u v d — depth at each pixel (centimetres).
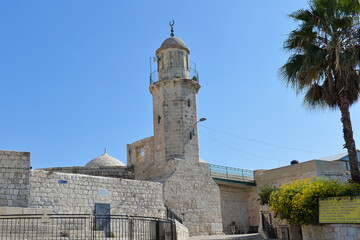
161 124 3750
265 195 3575
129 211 2878
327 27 2106
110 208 2767
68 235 1852
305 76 2142
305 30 2156
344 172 3603
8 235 1691
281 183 3725
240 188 4375
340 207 1953
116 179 2873
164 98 3794
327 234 2014
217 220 3584
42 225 1914
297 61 2169
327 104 2197
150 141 3869
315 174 3422
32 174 2434
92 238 1709
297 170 3603
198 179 3591
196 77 3994
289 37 2223
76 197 2602
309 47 2112
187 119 3753
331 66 2128
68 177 2598
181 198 3394
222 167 4166
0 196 2200
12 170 2266
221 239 2675
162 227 1839
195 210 3456
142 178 3797
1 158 2250
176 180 3416
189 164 3591
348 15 2117
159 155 3688
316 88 2245
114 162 4212
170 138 3678
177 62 3912
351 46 2077
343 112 2100
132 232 1758
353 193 1936
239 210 4272
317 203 2059
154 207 3059
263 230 2675
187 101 3812
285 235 2475
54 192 2502
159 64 3978
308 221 2091
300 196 2141
